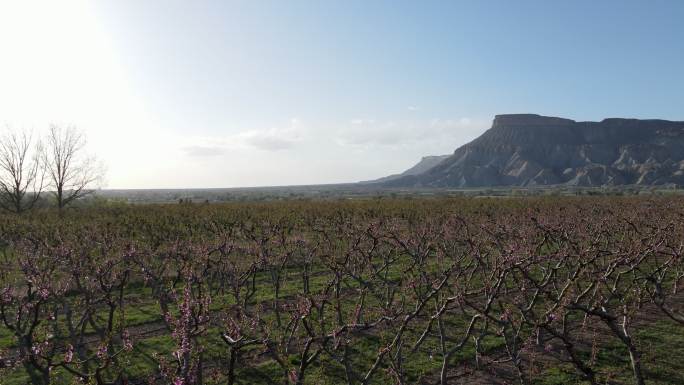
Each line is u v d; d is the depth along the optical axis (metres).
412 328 11.29
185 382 5.15
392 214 27.94
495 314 11.81
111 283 11.59
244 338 6.52
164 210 32.31
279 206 35.69
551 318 6.51
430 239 15.55
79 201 46.62
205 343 9.88
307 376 8.88
